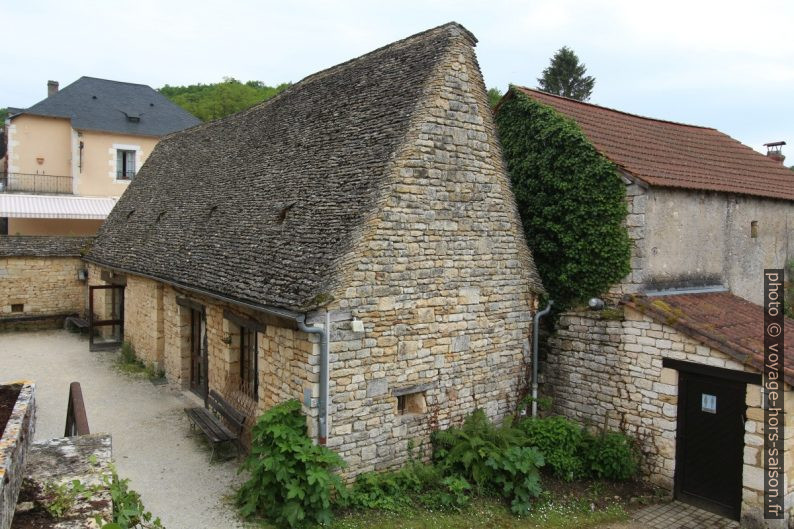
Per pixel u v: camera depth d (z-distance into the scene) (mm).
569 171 10398
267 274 8891
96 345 17172
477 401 10023
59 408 11961
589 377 10297
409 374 9016
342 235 8359
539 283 10844
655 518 8484
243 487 8180
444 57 9531
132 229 17422
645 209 9547
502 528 7957
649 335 9383
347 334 8234
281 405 8211
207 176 15516
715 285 11047
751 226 11852
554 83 44000
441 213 9352
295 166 11242
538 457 8828
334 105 11859
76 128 28906
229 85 52219
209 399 11445
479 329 9992
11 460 3801
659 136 12852
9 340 18812
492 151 10195
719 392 8641
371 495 8195
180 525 7488
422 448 9234
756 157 14586
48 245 21062
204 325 12031
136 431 10828
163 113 32469
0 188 32188
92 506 4305
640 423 9539
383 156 8977
